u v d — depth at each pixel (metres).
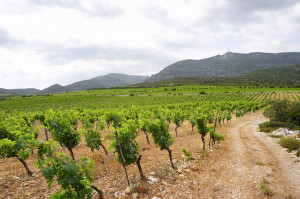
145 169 9.30
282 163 10.20
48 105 78.12
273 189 7.27
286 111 24.17
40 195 6.86
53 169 5.14
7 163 10.53
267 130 20.45
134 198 6.54
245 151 12.78
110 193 7.00
